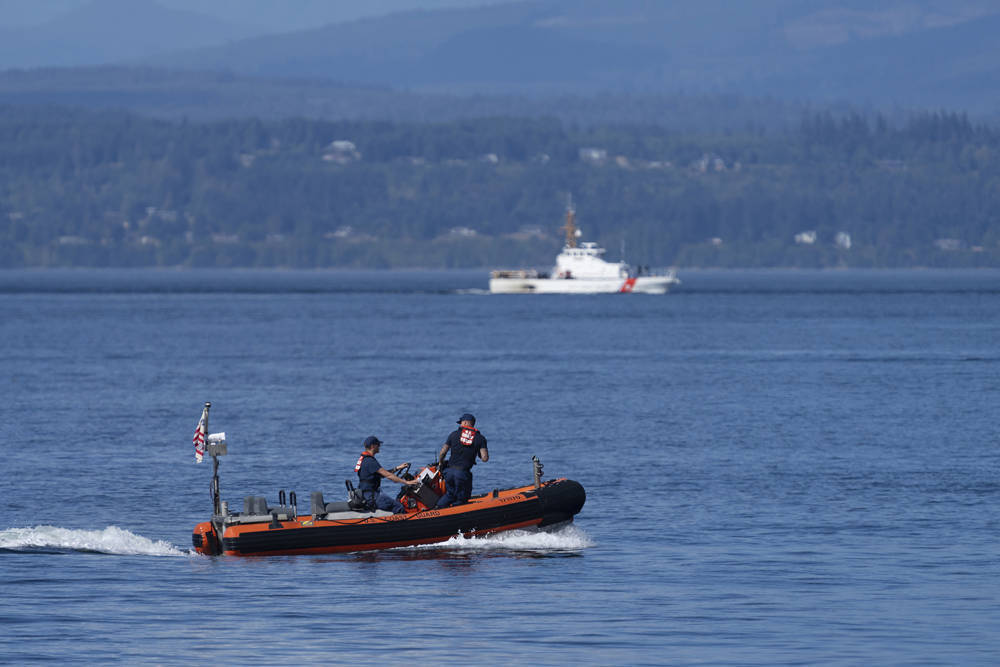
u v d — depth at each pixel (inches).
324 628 2682.1
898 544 3521.2
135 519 4001.0
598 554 3415.4
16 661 2440.9
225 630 2664.9
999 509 4047.7
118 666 2415.1
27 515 4055.1
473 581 3107.8
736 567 3248.0
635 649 2532.0
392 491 4594.0
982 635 2618.1
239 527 3383.4
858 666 2420.0
